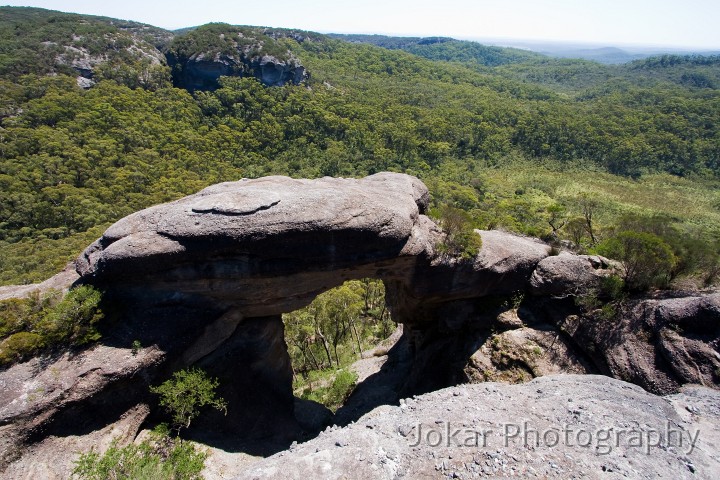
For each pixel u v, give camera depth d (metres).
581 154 124.06
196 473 15.27
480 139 124.19
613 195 97.38
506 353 21.84
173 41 130.62
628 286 20.89
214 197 16.78
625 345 19.16
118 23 169.62
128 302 17.25
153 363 16.31
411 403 16.41
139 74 112.69
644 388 17.62
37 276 44.00
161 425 16.45
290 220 16.53
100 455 14.62
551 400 15.20
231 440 18.80
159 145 87.25
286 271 17.75
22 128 74.69
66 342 15.60
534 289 22.75
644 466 11.66
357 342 40.03
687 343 17.23
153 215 16.84
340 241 17.52
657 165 120.62
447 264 21.28
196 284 17.47
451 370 24.03
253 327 20.86
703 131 132.00
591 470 11.53
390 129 111.81
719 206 93.19
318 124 111.56
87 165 70.38
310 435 22.17
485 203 82.12
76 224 60.25
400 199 19.81
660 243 19.77
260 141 103.50
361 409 24.94
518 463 11.93
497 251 22.52
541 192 96.75
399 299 26.25
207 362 19.06
